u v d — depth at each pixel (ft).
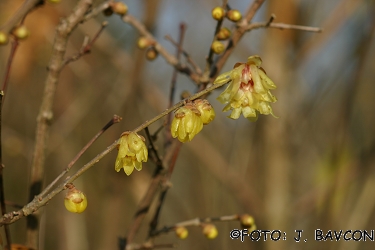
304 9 2.95
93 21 2.84
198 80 1.97
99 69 3.06
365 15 2.91
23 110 3.33
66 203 1.60
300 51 2.86
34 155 1.94
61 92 3.11
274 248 2.86
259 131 3.00
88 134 3.20
